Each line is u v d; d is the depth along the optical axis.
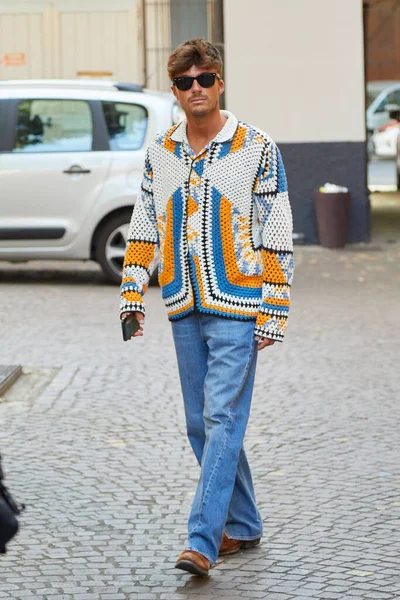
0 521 4.96
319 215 23.48
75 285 18.98
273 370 12.62
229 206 6.71
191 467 9.09
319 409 10.94
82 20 24.64
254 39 23.48
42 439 9.93
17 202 18.28
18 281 19.42
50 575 6.81
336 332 14.75
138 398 11.41
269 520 7.81
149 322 15.53
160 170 6.83
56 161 18.30
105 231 18.52
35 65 24.73
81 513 7.96
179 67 6.57
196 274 6.78
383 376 12.30
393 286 18.58
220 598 6.43
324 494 8.37
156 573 6.84
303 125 23.69
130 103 18.58
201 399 7.02
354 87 23.55
